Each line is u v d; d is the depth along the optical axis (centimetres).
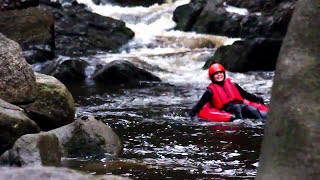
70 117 1457
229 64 3253
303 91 494
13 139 1159
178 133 1551
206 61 3441
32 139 1030
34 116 1388
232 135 1512
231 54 3281
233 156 1238
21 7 3738
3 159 1027
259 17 4416
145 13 5131
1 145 1148
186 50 4116
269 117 514
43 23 3706
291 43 513
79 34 4159
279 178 480
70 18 4325
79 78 3059
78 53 3934
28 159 1002
